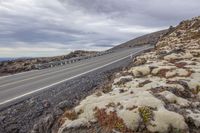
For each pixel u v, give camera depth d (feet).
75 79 98.78
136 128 38.50
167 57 88.22
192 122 39.83
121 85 58.08
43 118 54.39
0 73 141.90
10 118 57.21
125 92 50.88
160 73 64.80
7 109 63.16
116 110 42.22
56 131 46.55
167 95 46.37
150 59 93.09
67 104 58.23
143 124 38.81
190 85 54.08
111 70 110.83
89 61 175.11
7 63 174.40
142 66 73.15
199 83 54.29
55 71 130.21
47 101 66.95
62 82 94.32
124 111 40.93
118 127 38.93
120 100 45.93
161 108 41.16
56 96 71.51
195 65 72.13
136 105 42.22
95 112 43.86
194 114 41.39
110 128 39.34
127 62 136.56
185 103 45.09
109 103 45.14
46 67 157.69
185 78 58.39
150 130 37.99
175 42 155.33
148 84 54.65
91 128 40.96
